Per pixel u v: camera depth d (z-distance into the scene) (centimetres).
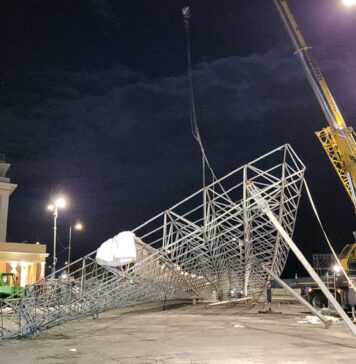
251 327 1820
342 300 2423
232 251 2170
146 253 1792
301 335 1570
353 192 3167
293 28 3484
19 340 1557
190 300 3397
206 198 1744
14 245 4469
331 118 3312
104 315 2469
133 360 1130
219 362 1097
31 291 1866
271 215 1570
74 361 1131
